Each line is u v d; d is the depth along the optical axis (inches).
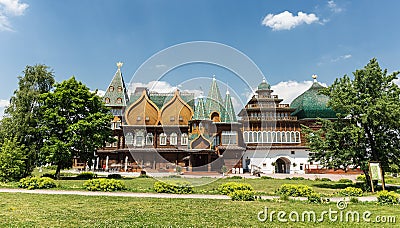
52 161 879.1
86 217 337.1
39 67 1000.9
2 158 735.1
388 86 768.9
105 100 1512.1
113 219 327.6
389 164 751.1
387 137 751.1
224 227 301.4
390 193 494.9
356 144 743.1
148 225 301.7
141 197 494.9
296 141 1434.5
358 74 781.9
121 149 1390.3
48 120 904.3
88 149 938.1
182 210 384.2
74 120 948.0
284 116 1466.5
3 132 881.5
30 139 909.8
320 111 1445.6
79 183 751.1
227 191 538.9
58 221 317.7
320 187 799.7
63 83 958.4
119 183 591.8
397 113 684.1
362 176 1056.8
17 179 755.4
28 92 936.9
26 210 375.9
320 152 801.6
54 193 538.0
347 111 762.8
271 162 1389.0
